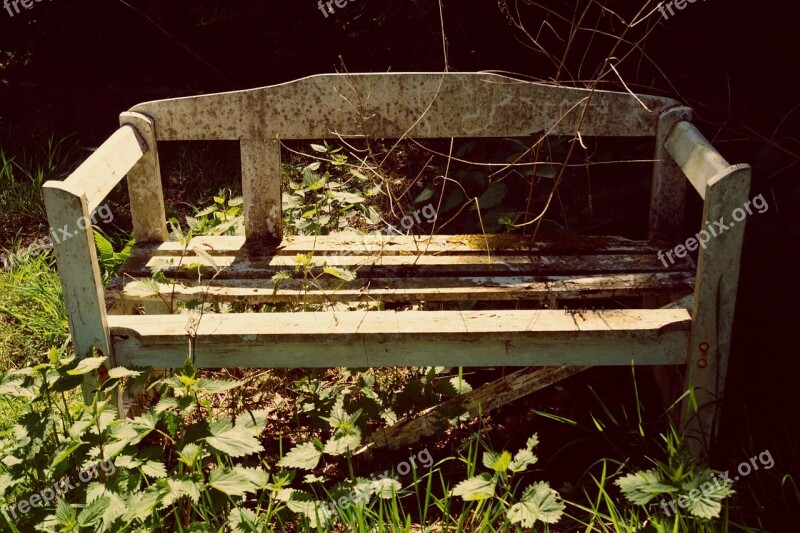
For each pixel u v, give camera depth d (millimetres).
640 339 2436
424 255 2914
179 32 5285
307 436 2891
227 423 2316
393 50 4816
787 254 3287
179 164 4746
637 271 2777
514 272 2791
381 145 4691
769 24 3992
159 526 2242
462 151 4293
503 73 4598
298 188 3758
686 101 3920
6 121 5074
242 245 3020
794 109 3648
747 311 3139
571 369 2637
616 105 2893
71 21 5352
